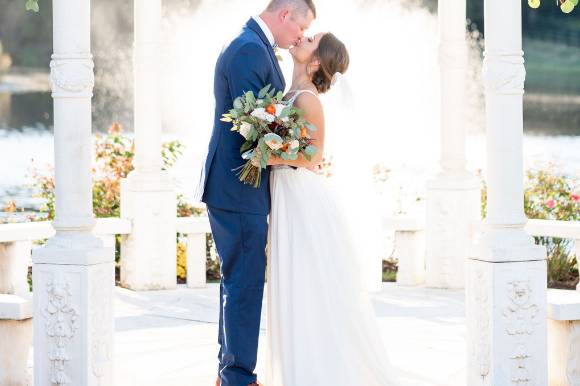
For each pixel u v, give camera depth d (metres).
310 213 5.09
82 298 4.79
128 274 8.75
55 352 4.82
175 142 10.39
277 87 5.11
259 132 4.77
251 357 5.08
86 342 4.80
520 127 4.89
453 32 8.54
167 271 8.73
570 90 19.27
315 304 5.07
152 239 8.66
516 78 4.84
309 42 5.22
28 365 6.06
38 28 20.36
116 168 9.66
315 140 5.10
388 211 11.38
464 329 7.08
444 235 8.65
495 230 4.91
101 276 4.89
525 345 4.87
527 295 4.84
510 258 4.81
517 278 4.82
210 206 5.14
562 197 9.53
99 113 17.91
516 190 4.89
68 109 4.84
